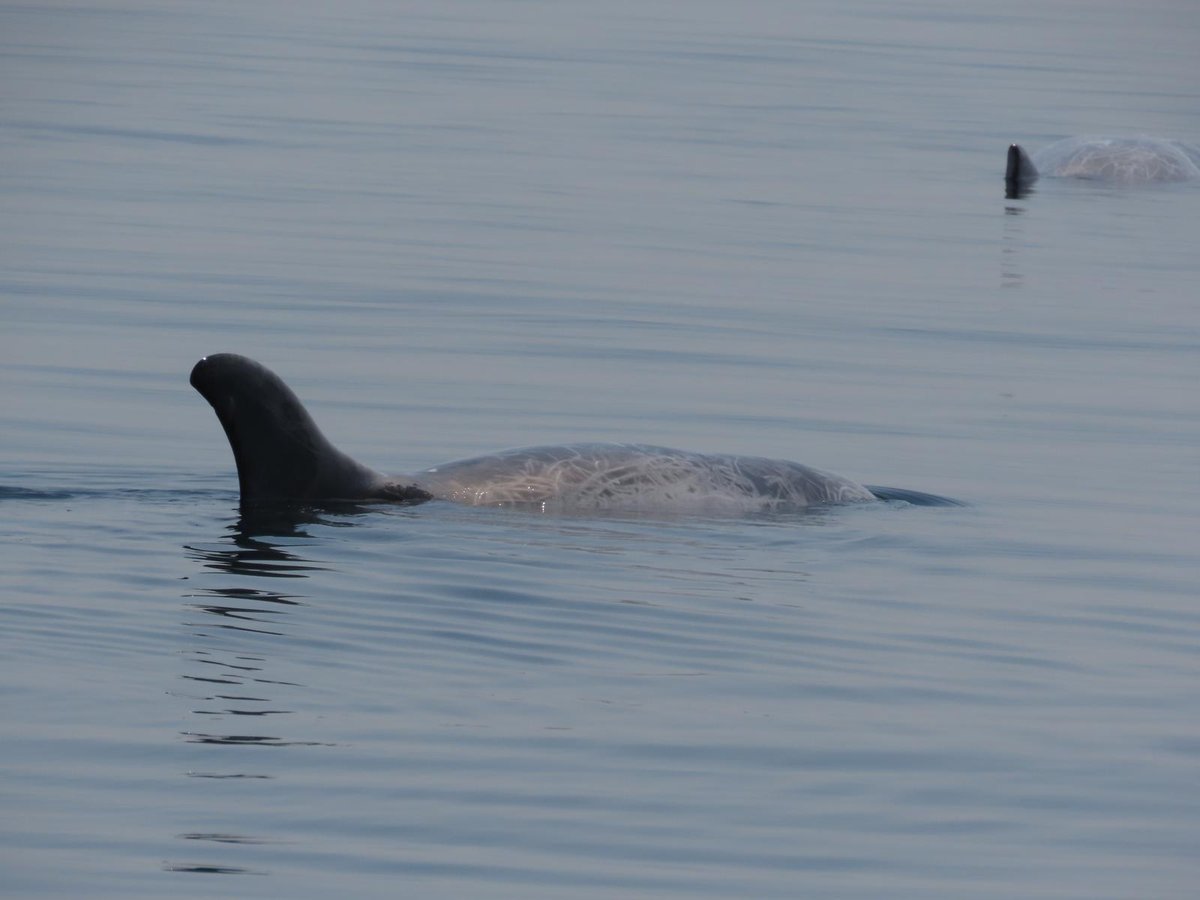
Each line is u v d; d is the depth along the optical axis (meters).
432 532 41.12
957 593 39.66
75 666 31.38
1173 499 50.16
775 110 129.25
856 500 47.66
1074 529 46.34
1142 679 34.28
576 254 81.88
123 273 73.81
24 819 25.64
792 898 24.59
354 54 147.00
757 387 61.75
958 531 45.41
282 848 25.22
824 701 32.12
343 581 37.16
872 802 27.80
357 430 54.16
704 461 46.59
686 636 35.19
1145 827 27.33
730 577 39.44
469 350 64.75
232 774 27.41
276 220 85.69
